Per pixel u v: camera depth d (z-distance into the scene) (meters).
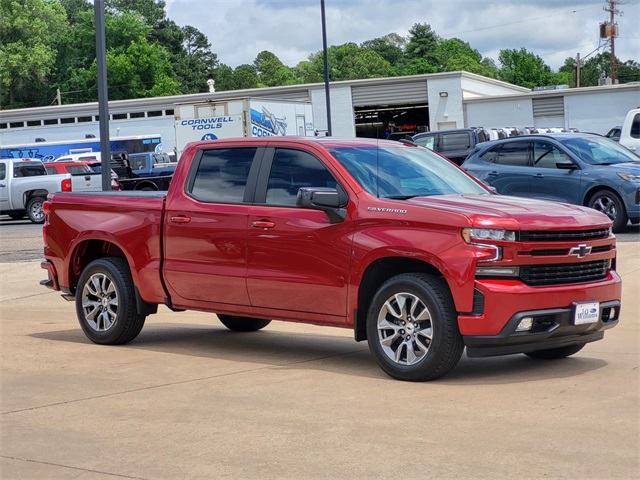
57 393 6.84
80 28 114.12
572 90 53.31
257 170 7.90
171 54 138.62
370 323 7.00
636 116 21.14
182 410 6.20
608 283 7.02
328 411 6.03
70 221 9.05
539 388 6.50
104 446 5.44
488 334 6.48
